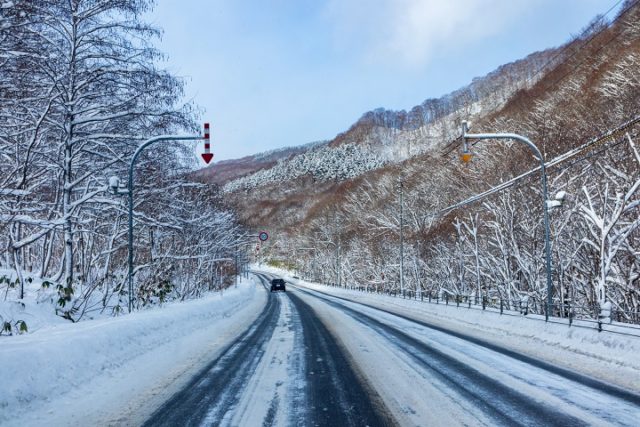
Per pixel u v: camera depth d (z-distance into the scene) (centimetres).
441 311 2338
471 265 3194
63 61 1394
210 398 658
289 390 708
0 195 1283
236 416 572
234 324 1858
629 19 3572
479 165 3703
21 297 1232
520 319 1516
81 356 775
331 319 2089
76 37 1403
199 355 1047
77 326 1026
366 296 4409
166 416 571
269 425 538
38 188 1580
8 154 1470
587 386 730
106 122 1556
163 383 751
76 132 1489
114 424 541
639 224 1486
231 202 4694
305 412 589
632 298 1703
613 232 1648
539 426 530
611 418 560
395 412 588
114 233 1761
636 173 1727
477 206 3167
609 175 1686
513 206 2302
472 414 579
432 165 5428
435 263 3881
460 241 3088
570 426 530
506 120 5194
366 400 647
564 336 1204
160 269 2234
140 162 1634
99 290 1750
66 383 678
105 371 797
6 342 743
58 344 748
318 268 9312
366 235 6169
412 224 4578
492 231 2788
